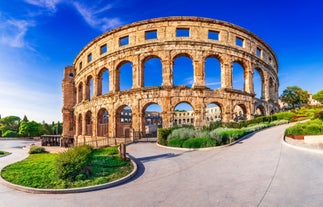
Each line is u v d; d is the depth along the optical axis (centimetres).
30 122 10462
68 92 6456
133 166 1583
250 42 4616
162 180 1241
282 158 1427
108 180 1278
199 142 2244
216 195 933
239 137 2512
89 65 5047
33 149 3198
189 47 4016
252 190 946
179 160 1748
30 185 1230
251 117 4312
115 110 4253
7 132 10281
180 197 950
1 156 2784
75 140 5466
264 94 4966
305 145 1741
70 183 1231
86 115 5203
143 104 3975
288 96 9425
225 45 4162
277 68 6394
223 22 4200
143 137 3916
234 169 1316
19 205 976
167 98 3862
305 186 925
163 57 4012
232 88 4106
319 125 2106
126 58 4275
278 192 894
